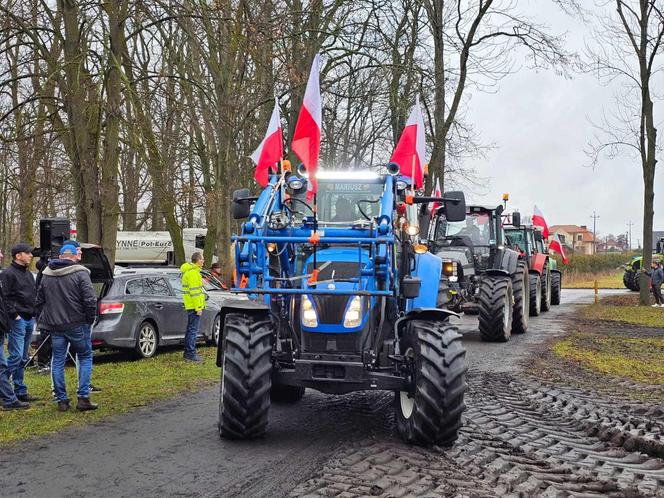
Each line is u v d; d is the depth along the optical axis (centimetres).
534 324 1834
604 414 784
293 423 727
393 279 680
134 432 689
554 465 586
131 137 1497
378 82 2377
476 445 641
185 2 1462
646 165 2394
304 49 1691
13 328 828
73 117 1464
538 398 878
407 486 518
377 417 758
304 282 658
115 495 500
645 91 2366
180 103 1570
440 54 2323
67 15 1471
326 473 548
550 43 2223
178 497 496
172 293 1319
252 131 2184
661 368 1116
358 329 645
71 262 786
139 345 1216
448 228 1567
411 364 646
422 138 962
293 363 660
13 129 1566
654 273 2573
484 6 2253
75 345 787
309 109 736
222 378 646
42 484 525
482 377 1023
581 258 5425
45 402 839
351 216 764
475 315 2038
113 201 1491
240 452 614
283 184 743
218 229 1872
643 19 2341
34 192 1964
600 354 1271
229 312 673
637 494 513
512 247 1972
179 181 2303
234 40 1502
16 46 1513
